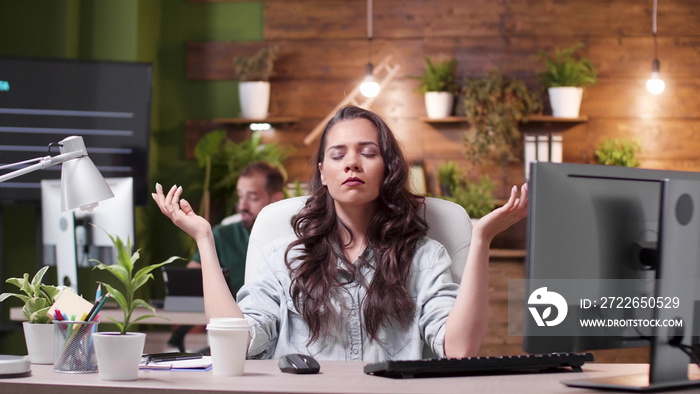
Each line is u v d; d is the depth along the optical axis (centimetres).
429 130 569
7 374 147
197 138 581
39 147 476
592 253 147
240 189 466
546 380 149
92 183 174
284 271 204
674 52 560
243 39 585
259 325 194
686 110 559
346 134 200
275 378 148
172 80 588
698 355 151
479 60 568
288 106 577
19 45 514
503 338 550
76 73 482
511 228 563
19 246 504
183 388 135
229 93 585
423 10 573
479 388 137
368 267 199
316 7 579
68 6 516
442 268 199
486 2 570
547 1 566
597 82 562
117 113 486
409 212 203
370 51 575
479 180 560
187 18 589
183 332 435
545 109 562
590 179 148
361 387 137
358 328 194
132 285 152
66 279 363
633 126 561
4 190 470
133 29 534
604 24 564
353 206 202
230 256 464
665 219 145
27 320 179
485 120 553
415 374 150
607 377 152
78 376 151
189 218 189
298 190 544
